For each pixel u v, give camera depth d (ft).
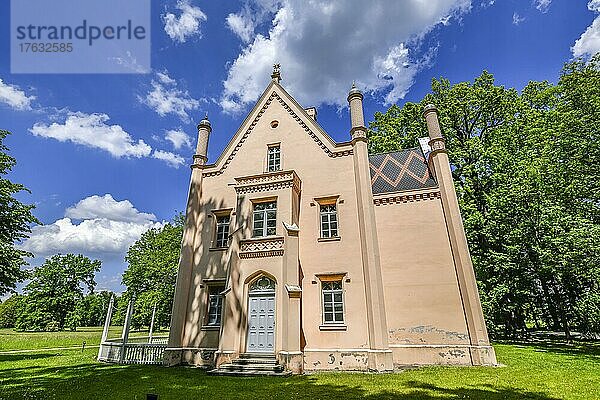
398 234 58.49
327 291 56.80
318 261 58.08
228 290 54.39
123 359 64.08
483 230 80.84
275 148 69.15
